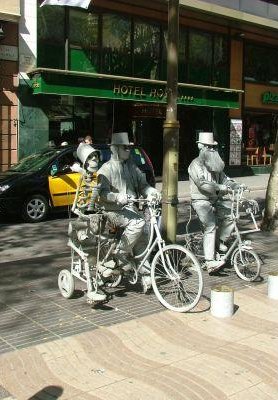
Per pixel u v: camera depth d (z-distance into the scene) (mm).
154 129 20969
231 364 4219
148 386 3867
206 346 4582
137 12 19266
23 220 12070
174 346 4582
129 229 5461
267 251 8172
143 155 13070
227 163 22656
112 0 18500
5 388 3854
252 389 3826
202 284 5344
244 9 21328
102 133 18953
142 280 5836
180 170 22000
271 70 24562
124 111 19609
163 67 20312
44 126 16984
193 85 19625
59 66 17391
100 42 18344
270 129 24766
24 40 16297
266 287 6320
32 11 16406
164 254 5562
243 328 4996
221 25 22047
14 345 4598
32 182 11859
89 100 18422
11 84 16219
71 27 17547
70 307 5586
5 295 6027
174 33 6574
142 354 4418
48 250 9016
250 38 23344
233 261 6680
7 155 16312
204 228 6590
